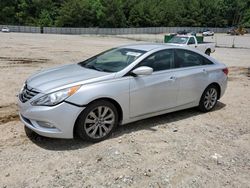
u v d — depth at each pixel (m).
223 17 103.06
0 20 80.81
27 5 83.06
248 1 107.12
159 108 5.25
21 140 4.50
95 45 28.55
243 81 10.43
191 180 3.65
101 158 4.04
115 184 3.48
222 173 3.85
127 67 4.80
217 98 6.49
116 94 4.55
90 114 4.36
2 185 3.37
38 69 11.22
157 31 80.06
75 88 4.23
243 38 60.75
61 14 78.25
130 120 4.91
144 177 3.65
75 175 3.62
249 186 3.59
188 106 5.84
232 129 5.41
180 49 5.68
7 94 7.10
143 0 88.19
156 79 5.07
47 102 4.09
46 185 3.40
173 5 90.75
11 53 17.09
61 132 4.16
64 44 28.56
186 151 4.39
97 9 79.31
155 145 4.52
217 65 6.38
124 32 73.69
